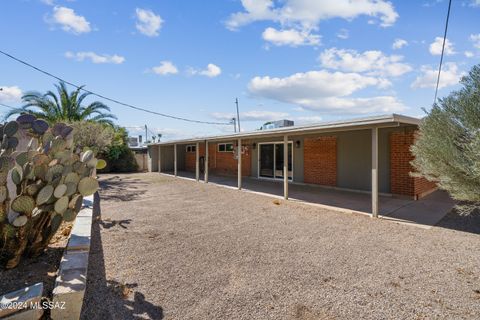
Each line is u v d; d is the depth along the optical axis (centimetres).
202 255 393
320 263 366
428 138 443
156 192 1016
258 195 920
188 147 2022
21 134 329
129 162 2025
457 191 416
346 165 989
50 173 297
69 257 291
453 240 458
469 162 391
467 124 402
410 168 812
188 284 306
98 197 903
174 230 520
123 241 451
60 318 220
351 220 594
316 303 269
